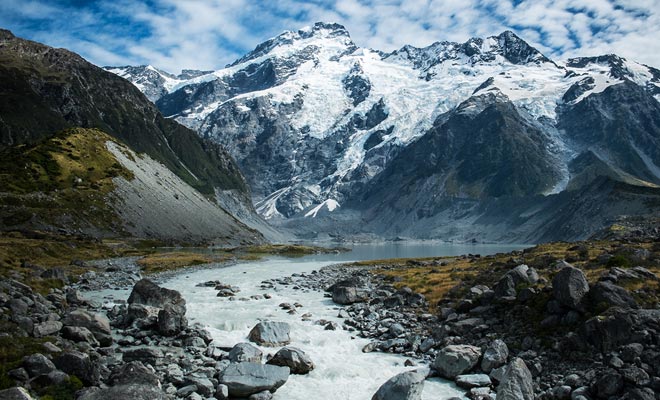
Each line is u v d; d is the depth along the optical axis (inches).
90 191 7003.0
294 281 3351.4
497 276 2197.3
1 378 1007.6
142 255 5152.6
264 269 4392.2
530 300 1596.9
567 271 1485.0
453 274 2637.8
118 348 1453.0
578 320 1393.9
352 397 1156.5
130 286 2861.7
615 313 1280.8
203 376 1198.9
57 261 3688.5
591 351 1254.3
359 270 4136.3
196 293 2674.7
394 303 2126.0
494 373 1219.2
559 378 1204.5
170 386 1128.8
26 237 4975.4
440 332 1615.4
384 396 1069.1
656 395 1026.7
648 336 1214.3
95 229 6378.0
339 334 1729.8
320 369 1349.7
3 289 1764.3
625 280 1566.2
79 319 1497.3
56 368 1093.1
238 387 1139.9
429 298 2149.4
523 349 1391.5
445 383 1245.1
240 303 2346.2
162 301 2005.4
